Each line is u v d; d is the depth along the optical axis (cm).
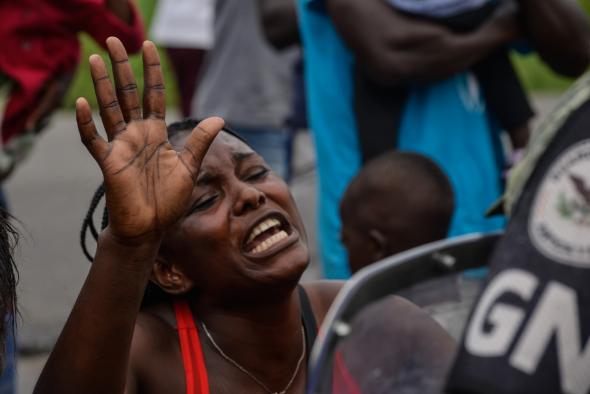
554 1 621
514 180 265
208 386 370
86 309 320
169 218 320
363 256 545
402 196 532
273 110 955
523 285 236
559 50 630
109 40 320
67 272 1051
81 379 321
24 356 865
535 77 2209
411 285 281
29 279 1026
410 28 606
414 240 534
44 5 617
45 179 1434
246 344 374
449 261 287
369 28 610
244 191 366
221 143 374
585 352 231
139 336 369
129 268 319
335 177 638
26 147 641
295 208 384
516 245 241
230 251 365
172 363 371
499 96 639
